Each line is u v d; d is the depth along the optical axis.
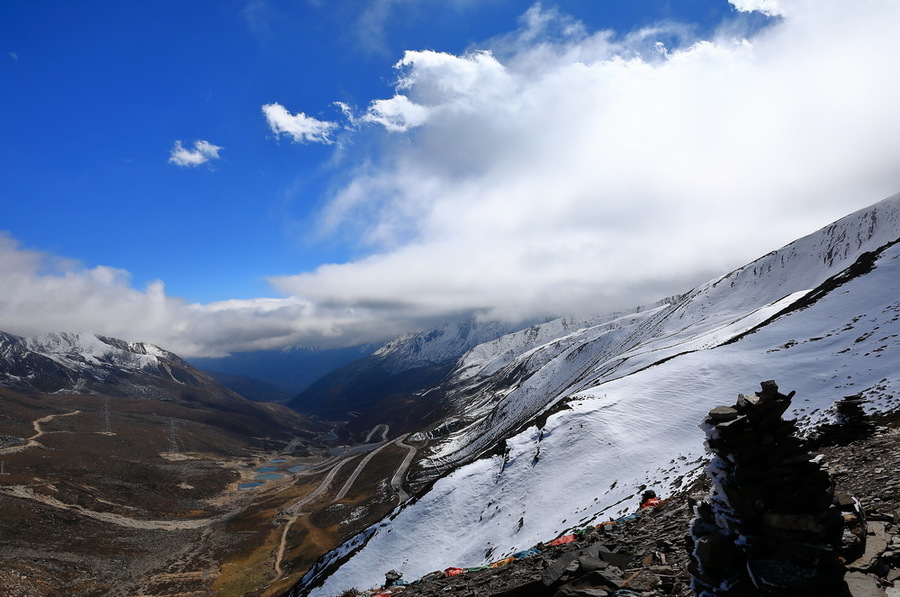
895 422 24.97
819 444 23.14
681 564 9.38
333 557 73.06
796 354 65.12
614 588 8.93
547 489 58.75
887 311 65.25
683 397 66.00
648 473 49.84
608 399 71.75
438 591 14.71
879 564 6.43
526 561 15.31
